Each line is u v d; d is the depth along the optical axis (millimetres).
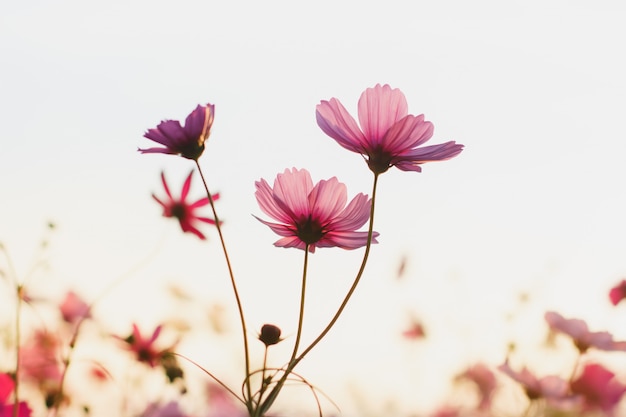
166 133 664
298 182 655
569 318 801
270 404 579
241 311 591
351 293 591
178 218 852
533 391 745
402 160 646
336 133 651
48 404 860
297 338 592
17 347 756
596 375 768
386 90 658
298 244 664
